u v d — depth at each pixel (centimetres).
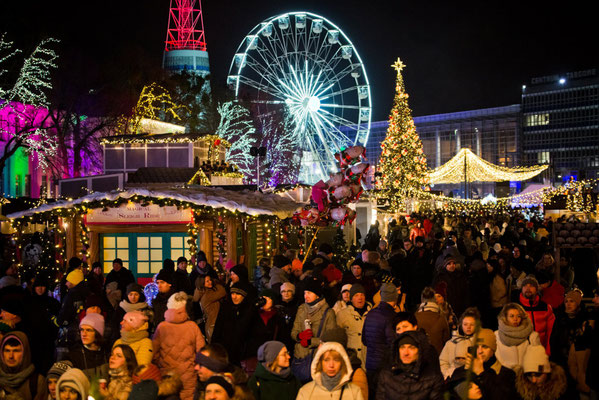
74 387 587
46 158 4294
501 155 14325
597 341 714
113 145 3394
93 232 1529
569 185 3997
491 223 3391
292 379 605
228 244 1499
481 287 1273
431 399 574
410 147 5044
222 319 838
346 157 1451
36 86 4250
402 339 577
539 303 911
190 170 2561
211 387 488
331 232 2342
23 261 1683
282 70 5228
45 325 860
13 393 634
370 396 780
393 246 1622
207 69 9869
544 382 619
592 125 12912
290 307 930
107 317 942
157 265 1527
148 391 530
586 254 1766
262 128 6988
